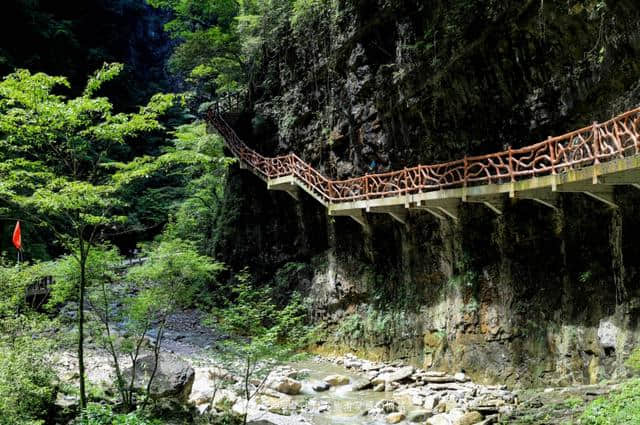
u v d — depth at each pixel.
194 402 10.66
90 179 8.06
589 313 10.66
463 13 13.24
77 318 9.69
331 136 19.08
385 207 15.43
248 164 21.55
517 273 12.38
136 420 7.82
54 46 33.06
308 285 19.62
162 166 8.84
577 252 11.15
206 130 26.16
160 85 43.50
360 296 17.39
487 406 10.20
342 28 17.98
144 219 31.28
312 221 20.14
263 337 9.20
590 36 11.01
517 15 12.16
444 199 13.11
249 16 23.50
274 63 22.73
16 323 9.16
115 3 40.44
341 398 12.23
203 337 17.97
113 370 10.93
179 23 28.12
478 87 13.77
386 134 16.89
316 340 17.89
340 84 18.73
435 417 9.98
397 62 15.78
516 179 13.25
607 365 9.92
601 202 10.58
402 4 15.42
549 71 12.12
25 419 7.21
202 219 28.16
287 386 12.55
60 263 9.56
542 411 8.62
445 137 15.13
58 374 10.02
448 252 14.38
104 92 36.62
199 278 10.41
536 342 11.69
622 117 8.04
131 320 9.66
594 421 7.14
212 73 28.75
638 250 9.60
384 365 15.06
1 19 30.06
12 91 6.73
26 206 8.22
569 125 11.99
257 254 22.66
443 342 13.98
